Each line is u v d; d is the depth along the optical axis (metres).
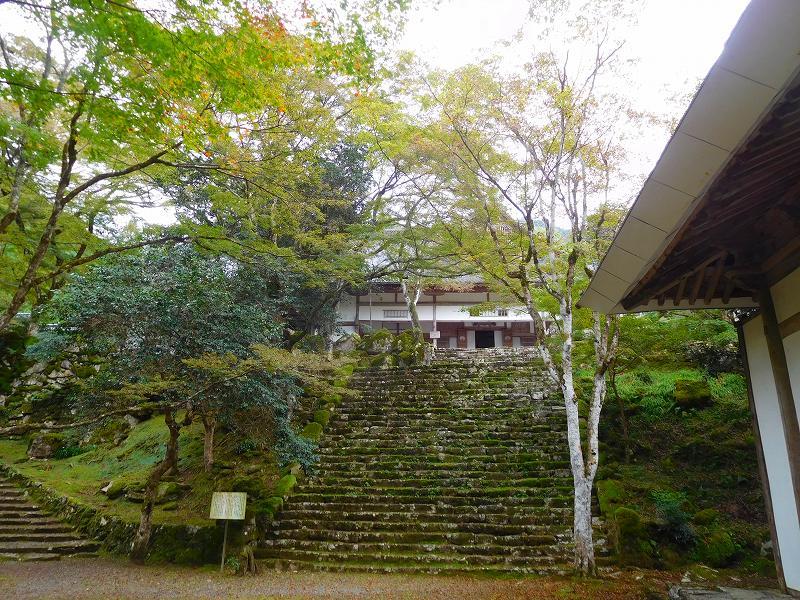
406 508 10.50
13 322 19.33
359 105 9.59
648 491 10.32
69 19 5.27
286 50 6.10
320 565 9.03
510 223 10.27
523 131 9.46
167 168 8.80
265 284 13.02
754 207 4.75
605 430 12.77
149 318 10.34
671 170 3.70
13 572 8.98
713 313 13.62
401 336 20.22
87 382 10.93
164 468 10.35
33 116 6.71
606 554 8.89
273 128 8.13
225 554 9.25
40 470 15.02
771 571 8.34
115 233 15.37
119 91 6.10
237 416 10.88
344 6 5.74
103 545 10.76
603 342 9.56
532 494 10.58
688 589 6.34
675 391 13.34
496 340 30.27
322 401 15.32
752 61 2.87
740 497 10.21
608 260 5.00
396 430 13.77
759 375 6.43
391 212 13.55
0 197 9.52
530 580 8.07
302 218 11.88
